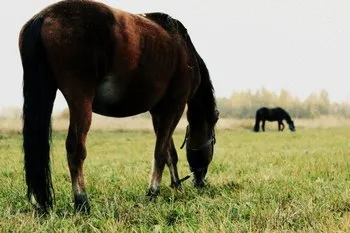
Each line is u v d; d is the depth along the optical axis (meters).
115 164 12.27
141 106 6.06
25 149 4.91
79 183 5.23
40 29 5.00
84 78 5.09
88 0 5.29
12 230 4.70
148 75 5.86
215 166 11.11
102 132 37.72
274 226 4.91
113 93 5.52
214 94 7.53
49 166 4.96
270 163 11.64
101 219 5.18
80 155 5.14
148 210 5.62
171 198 6.55
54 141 24.98
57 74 5.05
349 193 6.45
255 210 5.54
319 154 13.99
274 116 45.19
